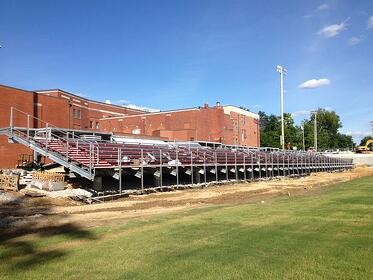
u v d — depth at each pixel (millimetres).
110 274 6926
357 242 8836
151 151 35406
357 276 6457
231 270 6891
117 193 25484
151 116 82688
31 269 7363
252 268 6957
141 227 11930
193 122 78688
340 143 173250
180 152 38062
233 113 85812
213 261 7516
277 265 7113
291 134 124812
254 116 97125
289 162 58812
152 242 9469
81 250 8844
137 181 32969
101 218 14992
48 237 10656
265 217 12930
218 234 10219
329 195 21062
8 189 24078
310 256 7656
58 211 17750
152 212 16953
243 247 8594
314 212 13805
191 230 10953
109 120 86875
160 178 30234
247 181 42438
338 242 8859
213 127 77562
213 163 37750
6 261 7996
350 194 21141
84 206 19875
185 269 7051
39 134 33062
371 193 21578
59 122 53812
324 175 58375
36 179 26094
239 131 88062
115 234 10867
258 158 47406
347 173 64875
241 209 15461
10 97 45000
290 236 9625
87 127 67188
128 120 84938
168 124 80688
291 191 28766
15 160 42875
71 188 25344
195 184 34375
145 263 7559
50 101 51969
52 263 7746
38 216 15734
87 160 26594
